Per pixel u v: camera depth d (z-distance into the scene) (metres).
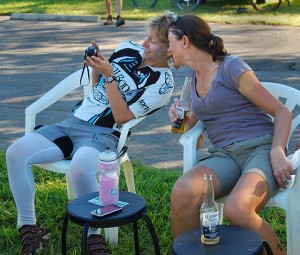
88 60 3.67
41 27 12.01
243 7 13.03
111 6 12.65
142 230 3.96
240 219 2.96
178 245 2.69
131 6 13.91
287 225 3.22
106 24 11.91
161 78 3.81
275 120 3.29
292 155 3.36
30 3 14.91
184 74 7.97
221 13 12.62
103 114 3.82
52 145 3.75
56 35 11.12
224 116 3.43
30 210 3.67
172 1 13.51
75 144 3.80
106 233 3.78
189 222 3.15
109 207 3.04
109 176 3.04
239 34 10.54
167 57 3.82
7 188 4.67
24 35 11.25
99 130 3.79
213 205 2.71
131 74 3.84
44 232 3.77
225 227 2.83
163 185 4.59
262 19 11.68
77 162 3.52
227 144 3.41
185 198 3.13
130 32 11.14
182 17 3.44
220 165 3.31
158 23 3.77
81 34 11.12
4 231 3.96
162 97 3.79
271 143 3.36
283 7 13.16
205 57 3.42
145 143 5.81
